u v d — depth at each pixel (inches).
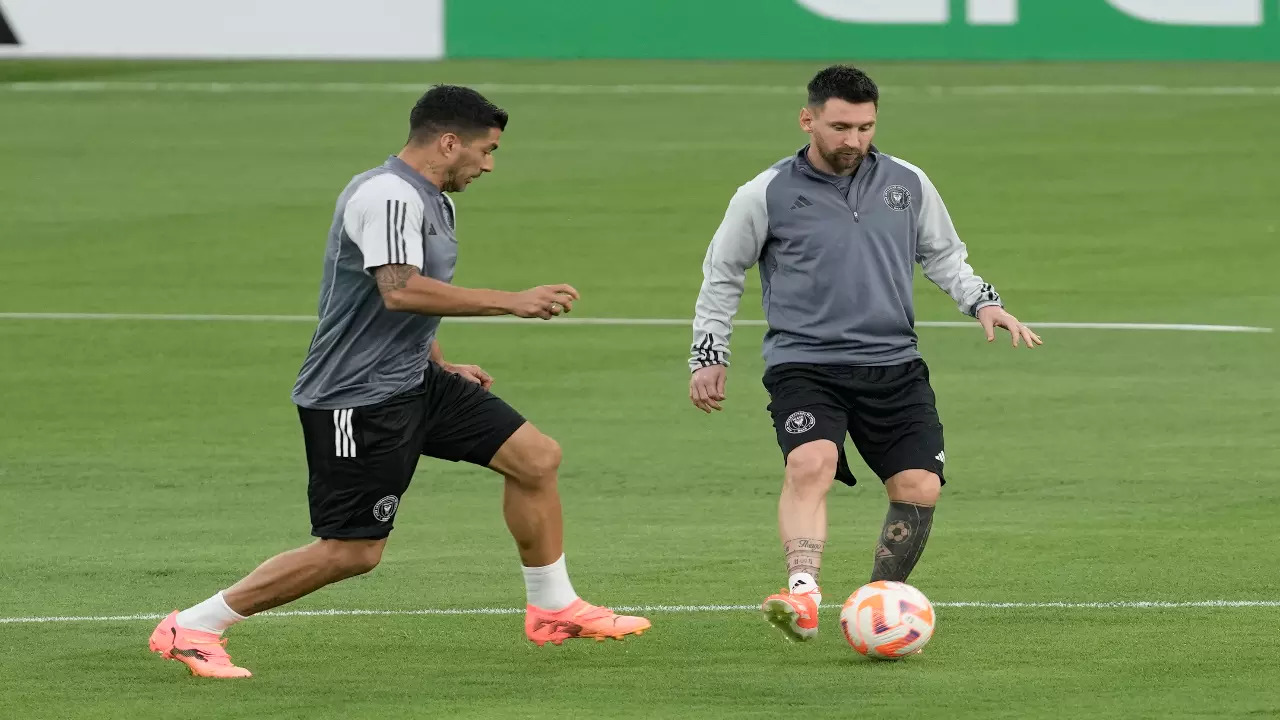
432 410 812.0
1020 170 2645.2
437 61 3715.6
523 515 828.0
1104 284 1931.6
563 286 749.9
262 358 1608.0
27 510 1135.0
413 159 775.7
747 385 1496.1
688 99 3262.8
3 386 1502.2
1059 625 874.8
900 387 845.8
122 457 1275.8
